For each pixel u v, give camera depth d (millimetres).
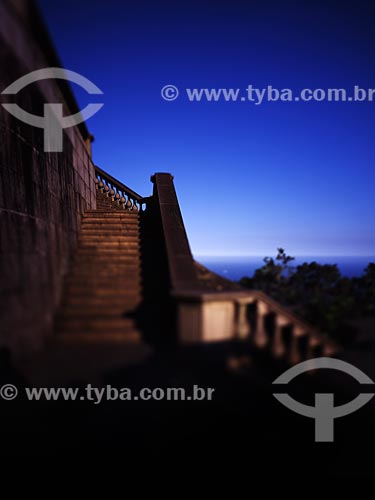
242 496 2469
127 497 2430
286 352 3822
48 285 4469
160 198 7816
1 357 3338
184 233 6445
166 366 3449
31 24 4953
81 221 8047
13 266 3850
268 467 2688
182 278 4867
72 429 2777
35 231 5301
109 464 2625
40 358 3486
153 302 4695
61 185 6863
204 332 3850
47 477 2461
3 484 2443
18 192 6258
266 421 3051
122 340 3912
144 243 7008
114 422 2918
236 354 3691
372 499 2543
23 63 5254
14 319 3561
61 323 4125
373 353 3869
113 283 5195
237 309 3992
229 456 2787
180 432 2840
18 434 2717
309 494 2494
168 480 2467
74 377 3201
